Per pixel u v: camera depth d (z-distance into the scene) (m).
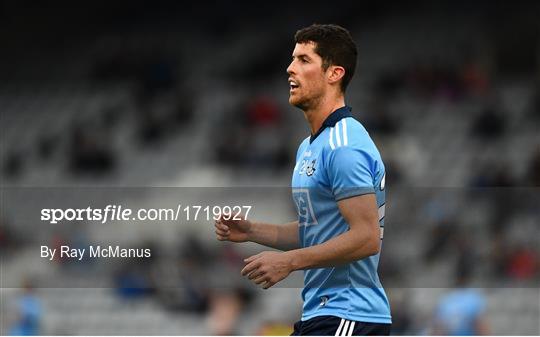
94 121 75.88
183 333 37.62
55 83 84.75
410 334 33.38
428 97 67.88
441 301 33.28
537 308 37.16
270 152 60.81
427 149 61.84
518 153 59.81
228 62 80.94
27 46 89.56
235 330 32.50
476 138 61.88
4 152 74.56
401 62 74.81
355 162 13.09
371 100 64.06
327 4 86.12
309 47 13.91
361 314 13.48
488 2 79.00
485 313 36.50
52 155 72.00
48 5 91.75
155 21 89.38
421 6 82.94
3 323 34.59
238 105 70.50
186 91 75.44
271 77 76.31
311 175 13.58
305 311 13.88
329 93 13.90
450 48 74.75
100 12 91.62
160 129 70.81
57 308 40.34
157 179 66.62
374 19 83.44
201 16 88.56
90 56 87.44
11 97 83.25
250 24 86.31
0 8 91.06
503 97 66.38
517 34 71.25
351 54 13.94
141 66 82.44
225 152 62.25
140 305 40.66
